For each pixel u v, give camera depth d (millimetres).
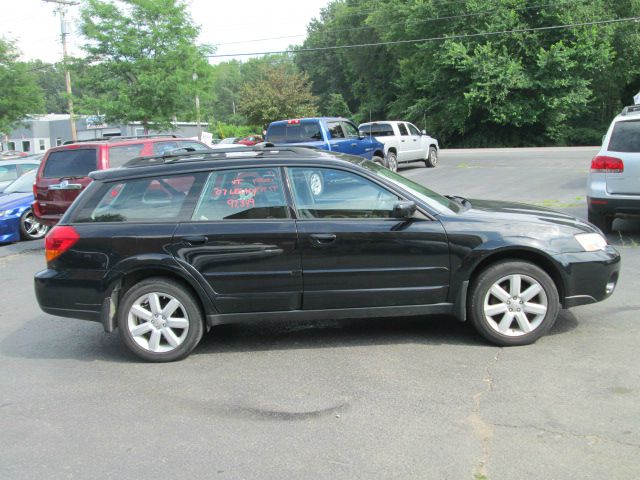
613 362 4703
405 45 46688
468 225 5105
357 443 3703
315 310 5215
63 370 5223
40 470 3588
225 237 5133
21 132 59312
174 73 23000
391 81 53438
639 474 3234
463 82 41781
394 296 5160
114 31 22562
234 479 3391
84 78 23000
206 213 5234
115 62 22719
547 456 3439
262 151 5590
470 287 5156
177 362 5254
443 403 4164
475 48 39656
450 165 23375
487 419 3906
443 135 45531
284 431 3908
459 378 4555
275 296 5172
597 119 45156
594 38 38281
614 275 5273
